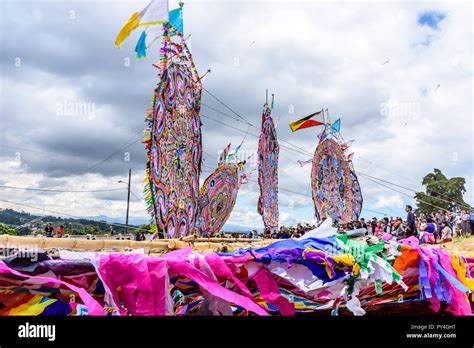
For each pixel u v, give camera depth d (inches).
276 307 226.8
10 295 168.1
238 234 786.8
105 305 180.7
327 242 235.8
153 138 509.4
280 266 213.9
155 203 503.5
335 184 1053.2
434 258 259.0
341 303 254.4
